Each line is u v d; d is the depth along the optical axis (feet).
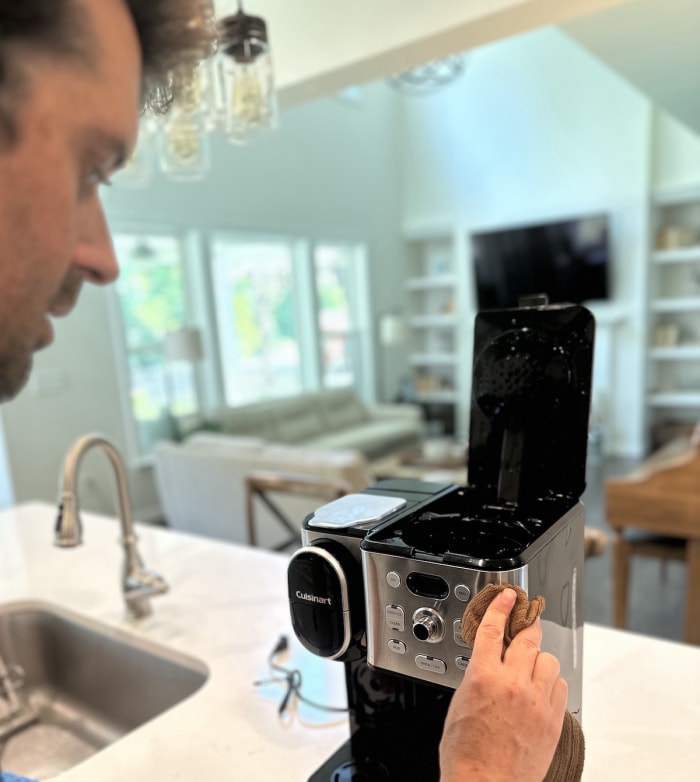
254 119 4.03
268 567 4.34
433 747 2.15
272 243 18.06
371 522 1.99
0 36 0.94
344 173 19.51
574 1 4.43
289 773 2.30
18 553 4.87
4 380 1.12
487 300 19.97
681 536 6.83
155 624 3.55
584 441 2.06
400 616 1.80
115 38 1.08
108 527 5.43
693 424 17.25
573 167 18.06
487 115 19.49
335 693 2.82
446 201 20.94
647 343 17.35
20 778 2.27
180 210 14.65
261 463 9.69
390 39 5.10
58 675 3.96
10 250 1.00
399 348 22.41
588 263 17.79
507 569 1.63
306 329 19.07
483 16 4.63
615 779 2.16
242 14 3.71
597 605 8.79
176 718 2.67
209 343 15.69
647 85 8.46
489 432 2.26
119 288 14.21
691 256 16.49
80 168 1.09
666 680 2.76
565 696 1.49
